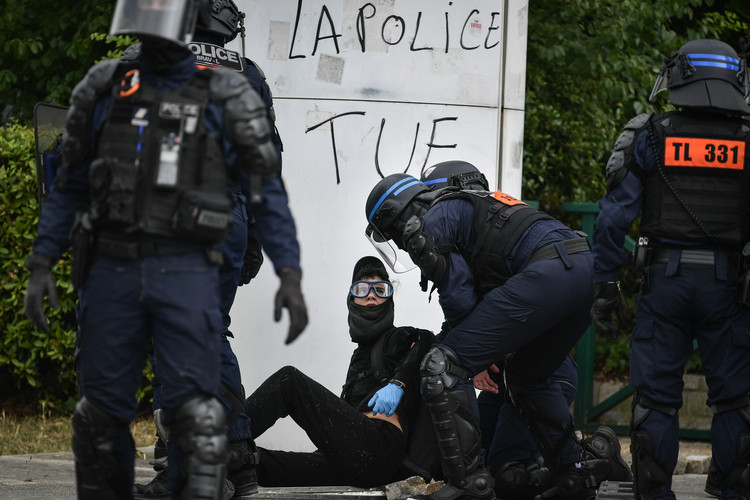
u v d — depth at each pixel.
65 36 18.16
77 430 6.01
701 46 8.49
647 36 18.14
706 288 8.23
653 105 18.17
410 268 9.22
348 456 8.79
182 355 5.77
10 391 14.80
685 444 14.17
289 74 11.49
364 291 9.37
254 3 11.52
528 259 8.48
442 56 11.43
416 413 9.18
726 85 8.38
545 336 9.05
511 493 9.66
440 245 8.55
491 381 9.51
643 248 8.52
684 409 15.64
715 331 8.30
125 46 15.66
